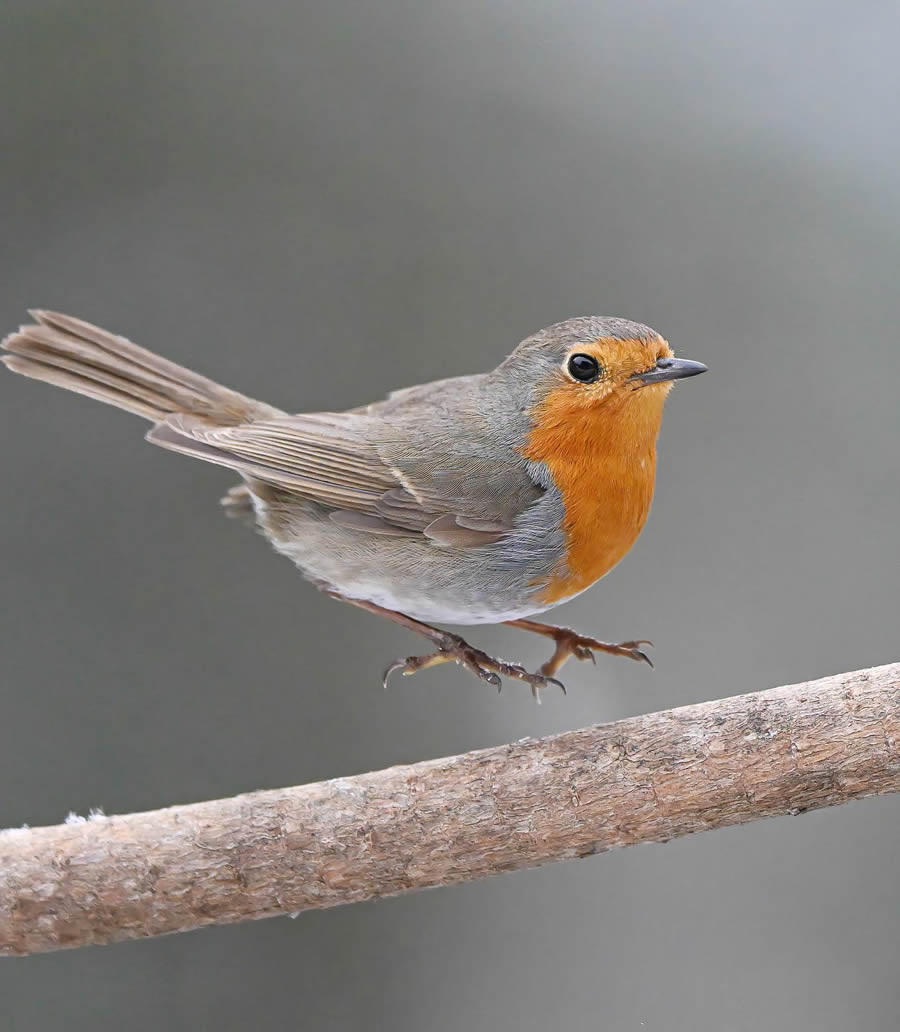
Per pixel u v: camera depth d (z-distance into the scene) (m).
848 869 11.53
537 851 7.23
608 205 13.73
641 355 8.65
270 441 9.43
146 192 13.51
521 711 12.23
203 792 11.67
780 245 13.59
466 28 14.06
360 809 7.25
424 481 9.21
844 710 7.07
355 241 13.52
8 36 13.43
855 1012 10.99
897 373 13.12
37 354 9.73
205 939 11.18
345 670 12.16
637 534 9.10
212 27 13.77
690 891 11.64
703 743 7.16
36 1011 10.95
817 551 12.57
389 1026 11.16
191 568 12.23
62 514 12.21
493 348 13.29
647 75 14.12
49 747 11.57
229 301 13.31
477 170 13.80
